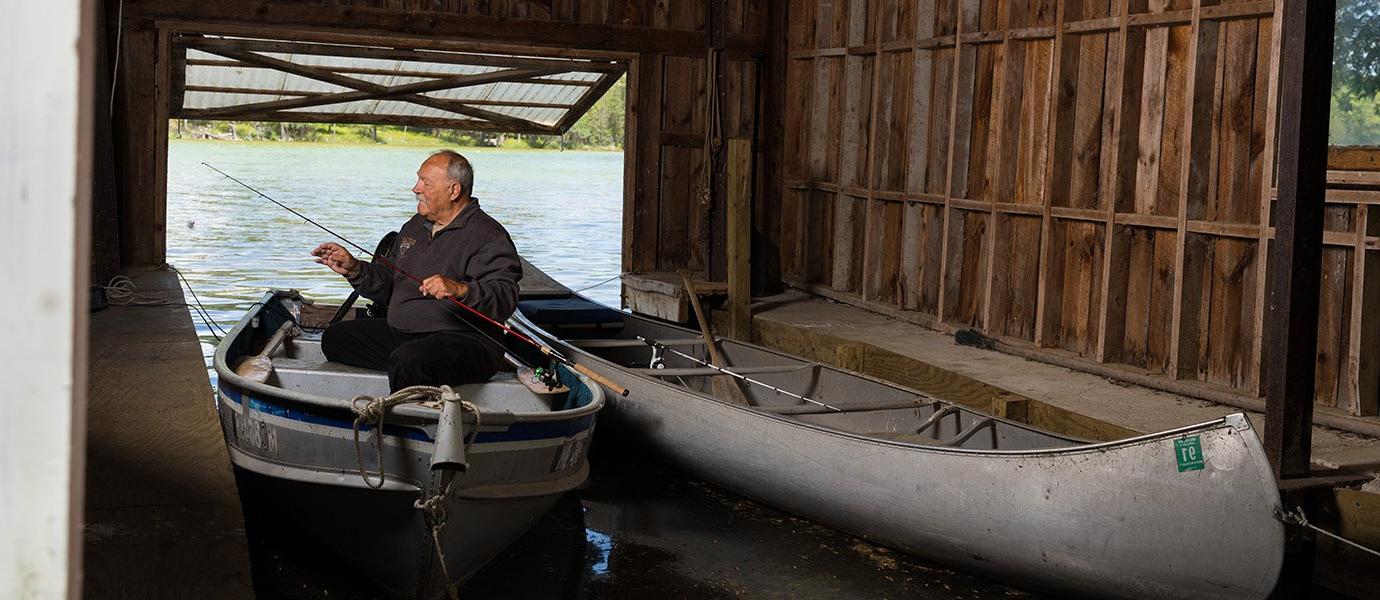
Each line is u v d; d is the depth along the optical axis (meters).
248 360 5.38
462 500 4.16
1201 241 6.40
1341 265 5.62
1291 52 4.35
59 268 0.57
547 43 10.40
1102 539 4.23
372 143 48.28
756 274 10.61
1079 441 4.94
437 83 11.87
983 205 8.13
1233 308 6.23
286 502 4.60
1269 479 3.81
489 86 12.68
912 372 7.44
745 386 7.26
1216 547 3.95
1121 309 6.98
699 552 5.15
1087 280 7.22
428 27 10.06
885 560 5.11
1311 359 4.54
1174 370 6.43
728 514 5.72
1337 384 5.67
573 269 14.16
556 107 13.35
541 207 22.59
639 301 10.32
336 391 5.34
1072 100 7.36
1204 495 3.96
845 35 10.03
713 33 9.68
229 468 4.16
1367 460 4.91
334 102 12.17
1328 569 4.60
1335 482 4.57
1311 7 4.28
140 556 3.28
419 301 5.45
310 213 19.53
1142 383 6.61
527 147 51.91
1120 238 6.93
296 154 38.06
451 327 5.39
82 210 0.58
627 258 10.91
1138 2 6.86
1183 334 6.43
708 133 9.84
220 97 13.52
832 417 6.44
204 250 14.66
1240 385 6.20
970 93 8.43
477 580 4.72
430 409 4.06
